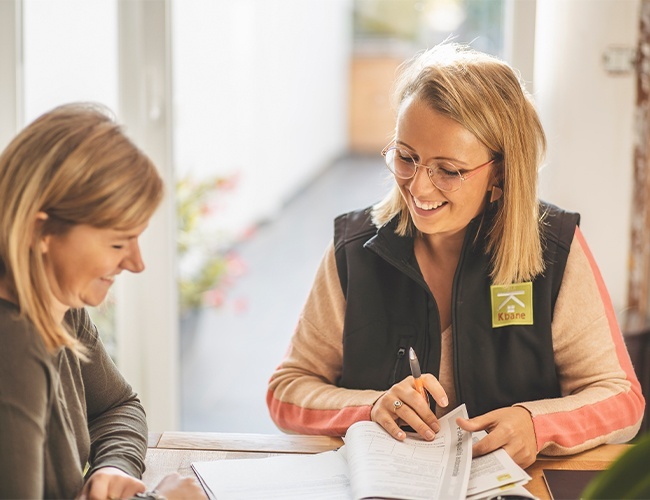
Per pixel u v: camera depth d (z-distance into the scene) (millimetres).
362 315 1658
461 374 1604
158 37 2467
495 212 1589
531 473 1416
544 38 2387
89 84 2564
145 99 2494
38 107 2576
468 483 1292
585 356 1596
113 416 1441
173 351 2646
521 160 1520
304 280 5430
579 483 1367
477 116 1464
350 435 1423
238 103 6035
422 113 1474
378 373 1652
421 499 1225
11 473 1076
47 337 1125
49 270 1124
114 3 2506
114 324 2633
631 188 2428
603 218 2455
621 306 2494
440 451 1371
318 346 1718
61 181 1071
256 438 1561
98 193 1076
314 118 8211
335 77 8734
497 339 1611
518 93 1523
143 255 2555
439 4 3318
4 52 2439
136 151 1125
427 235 1639
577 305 1601
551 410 1478
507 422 1423
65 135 1086
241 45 6082
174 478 1264
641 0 2330
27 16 2529
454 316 1599
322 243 6199
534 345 1601
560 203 2461
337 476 1361
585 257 1625
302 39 7746
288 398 1660
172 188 2561
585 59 2385
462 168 1474
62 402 1214
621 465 959
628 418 1552
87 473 1339
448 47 1596
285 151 7262
